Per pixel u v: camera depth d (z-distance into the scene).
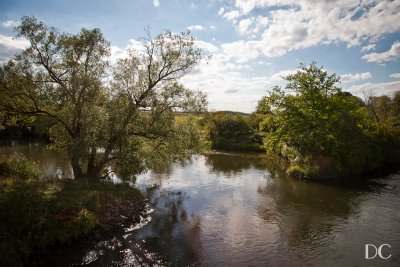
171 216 17.77
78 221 13.23
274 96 34.50
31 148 46.88
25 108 19.61
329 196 22.98
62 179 19.25
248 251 13.45
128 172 20.92
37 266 11.19
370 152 35.28
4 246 10.68
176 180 27.83
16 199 12.62
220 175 30.91
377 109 75.94
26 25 17.72
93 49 19.69
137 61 20.91
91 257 12.15
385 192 24.38
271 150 38.12
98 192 17.14
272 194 23.44
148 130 20.80
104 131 19.45
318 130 31.52
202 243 14.11
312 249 13.77
